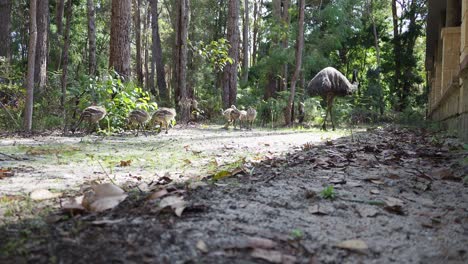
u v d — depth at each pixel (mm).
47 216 2441
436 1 13773
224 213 2486
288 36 24641
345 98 24750
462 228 2391
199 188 3156
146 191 3066
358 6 28469
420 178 3781
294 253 1946
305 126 18109
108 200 2537
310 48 25219
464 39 7098
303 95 23109
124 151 6633
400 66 31828
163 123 12648
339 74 14031
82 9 33656
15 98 13969
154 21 30016
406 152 5590
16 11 30688
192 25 34500
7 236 2100
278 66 25375
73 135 10617
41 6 19000
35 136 10203
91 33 20516
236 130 14344
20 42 33906
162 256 1830
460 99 7547
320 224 2373
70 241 1988
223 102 23156
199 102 23484
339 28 25906
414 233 2291
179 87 19797
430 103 19906
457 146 5992
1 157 5641
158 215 2408
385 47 35875
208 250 1908
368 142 7352
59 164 5059
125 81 13164
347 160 4879
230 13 22875
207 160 5375
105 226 2197
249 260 1821
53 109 14250
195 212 2484
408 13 32000
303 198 2926
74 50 31016
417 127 14227
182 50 19688
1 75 14055
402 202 2875
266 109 21578
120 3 13227
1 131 11188
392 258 1950
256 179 3598
